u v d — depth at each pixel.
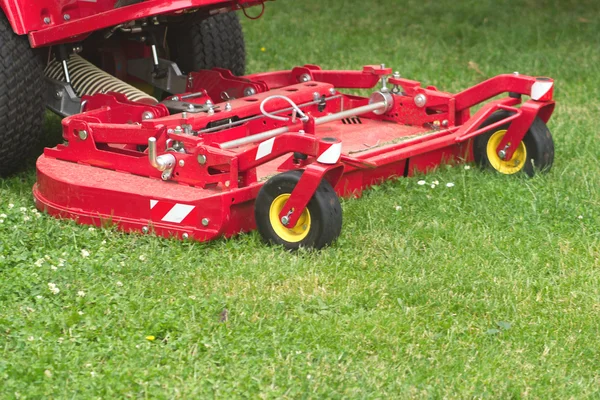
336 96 7.02
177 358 4.11
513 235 5.59
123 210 5.46
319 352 4.16
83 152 5.87
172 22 7.00
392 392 3.92
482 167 6.66
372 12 12.95
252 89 6.88
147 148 5.80
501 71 10.11
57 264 4.96
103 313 4.48
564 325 4.49
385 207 5.95
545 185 6.34
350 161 5.33
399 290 4.80
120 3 6.47
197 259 5.13
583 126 8.02
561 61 10.37
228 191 5.22
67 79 6.73
